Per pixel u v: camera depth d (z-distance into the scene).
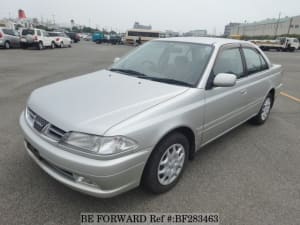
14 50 21.06
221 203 2.67
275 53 32.69
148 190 2.70
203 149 3.84
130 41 45.75
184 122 2.66
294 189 2.94
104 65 13.08
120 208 2.55
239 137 4.31
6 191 2.70
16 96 6.37
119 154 2.16
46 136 2.37
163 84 2.95
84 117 2.27
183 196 2.75
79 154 2.17
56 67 11.88
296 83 9.56
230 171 3.26
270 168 3.37
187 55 3.34
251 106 4.16
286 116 5.50
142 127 2.27
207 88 2.98
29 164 3.20
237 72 3.67
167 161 2.69
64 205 2.54
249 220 2.46
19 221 2.32
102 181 2.15
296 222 2.45
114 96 2.63
